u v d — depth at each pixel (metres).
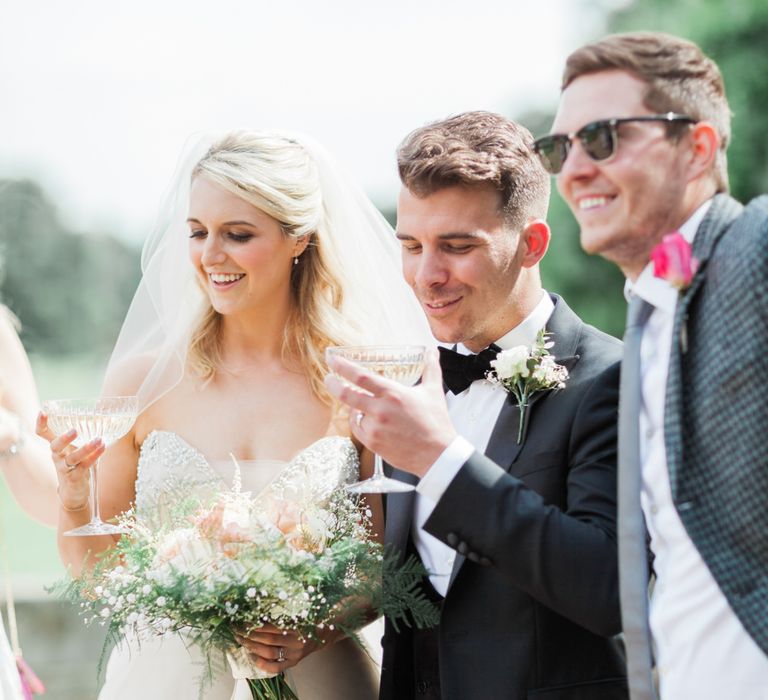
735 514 2.09
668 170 2.26
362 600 2.83
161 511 3.18
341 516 3.09
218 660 3.08
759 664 2.09
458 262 2.77
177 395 3.55
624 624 2.22
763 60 12.00
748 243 2.10
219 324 3.62
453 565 2.72
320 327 3.60
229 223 3.37
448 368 2.94
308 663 3.26
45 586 2.92
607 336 2.88
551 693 2.58
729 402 2.08
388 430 2.46
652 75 2.26
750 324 2.06
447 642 2.69
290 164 3.47
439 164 2.71
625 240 2.30
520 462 2.71
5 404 4.04
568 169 2.32
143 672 3.32
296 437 3.50
